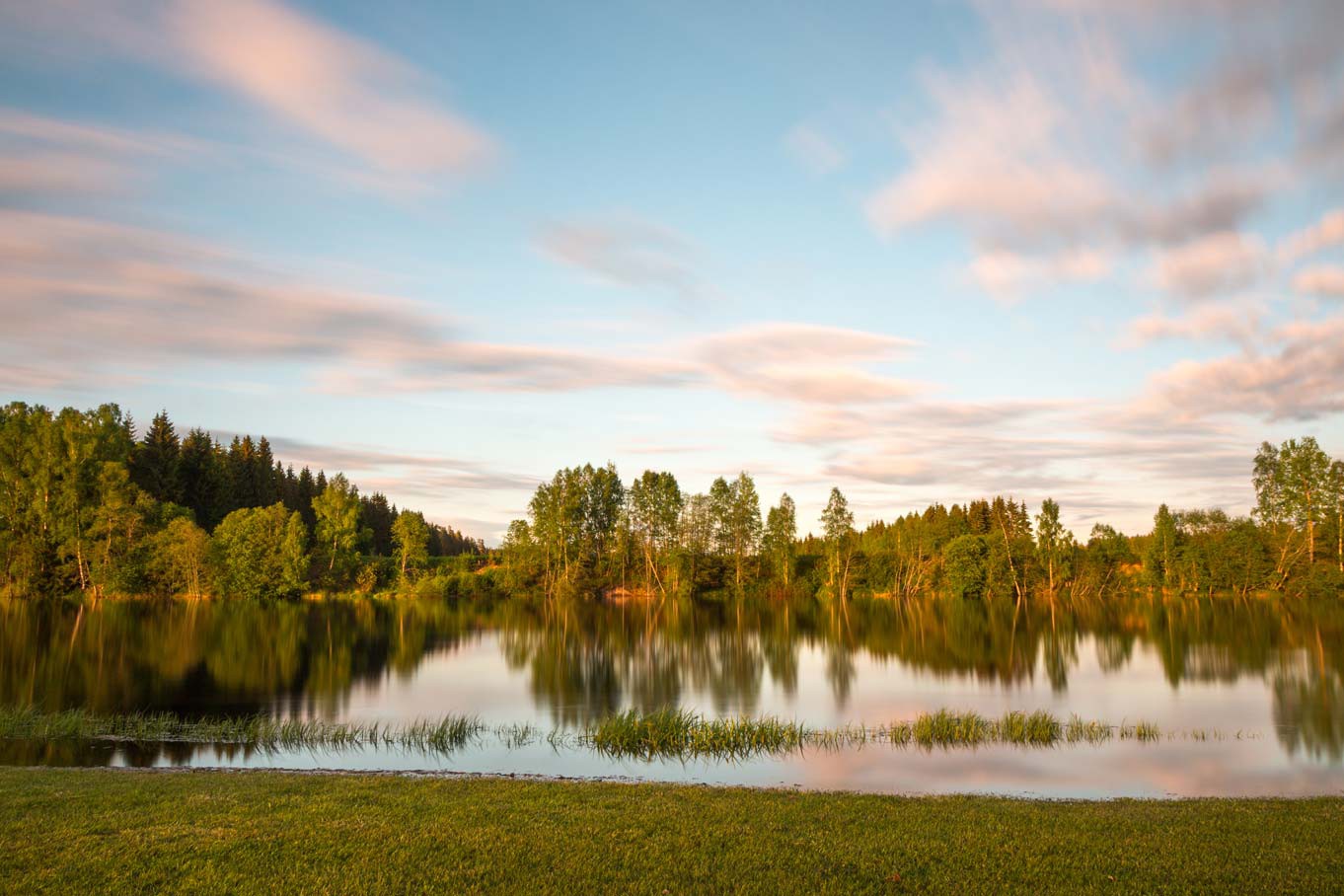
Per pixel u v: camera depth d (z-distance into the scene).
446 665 49.59
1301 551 102.44
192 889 10.74
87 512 88.44
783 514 129.25
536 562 121.06
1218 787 21.66
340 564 115.19
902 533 135.50
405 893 10.70
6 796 15.23
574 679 44.38
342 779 17.98
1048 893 10.91
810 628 76.75
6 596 85.00
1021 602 110.19
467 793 16.12
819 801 16.03
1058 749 26.19
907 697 38.75
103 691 37.97
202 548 91.88
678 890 10.88
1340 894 10.98
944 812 15.17
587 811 14.75
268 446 148.25
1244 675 45.28
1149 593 114.38
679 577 123.69
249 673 44.31
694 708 35.69
